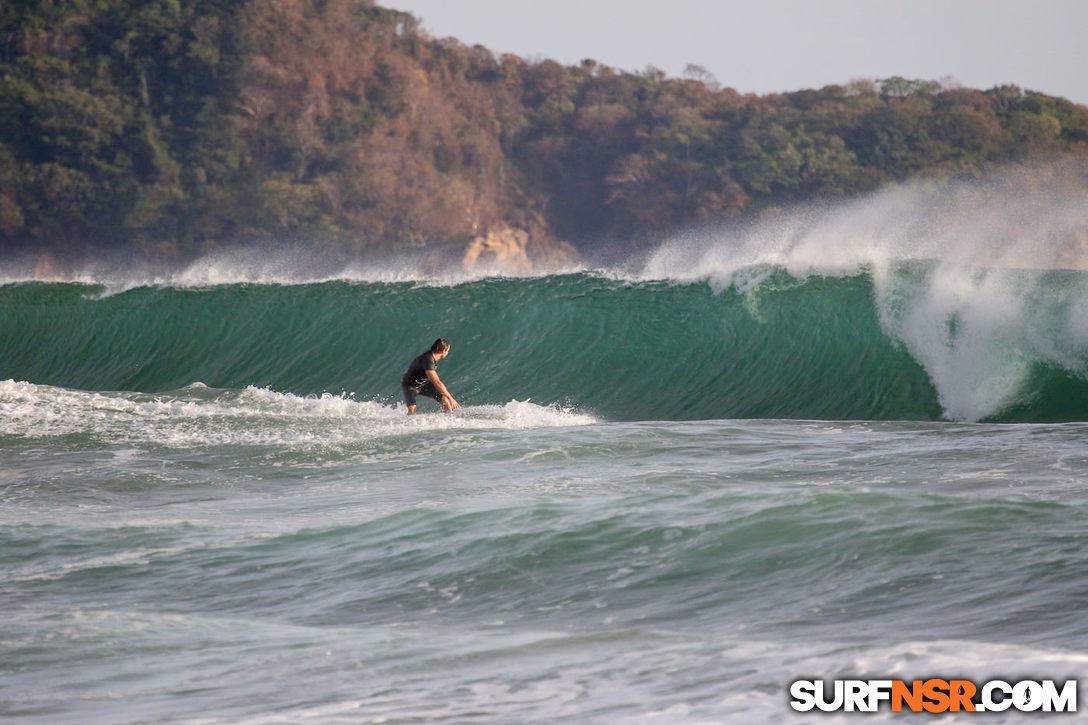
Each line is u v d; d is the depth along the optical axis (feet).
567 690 59.31
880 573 78.43
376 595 85.40
